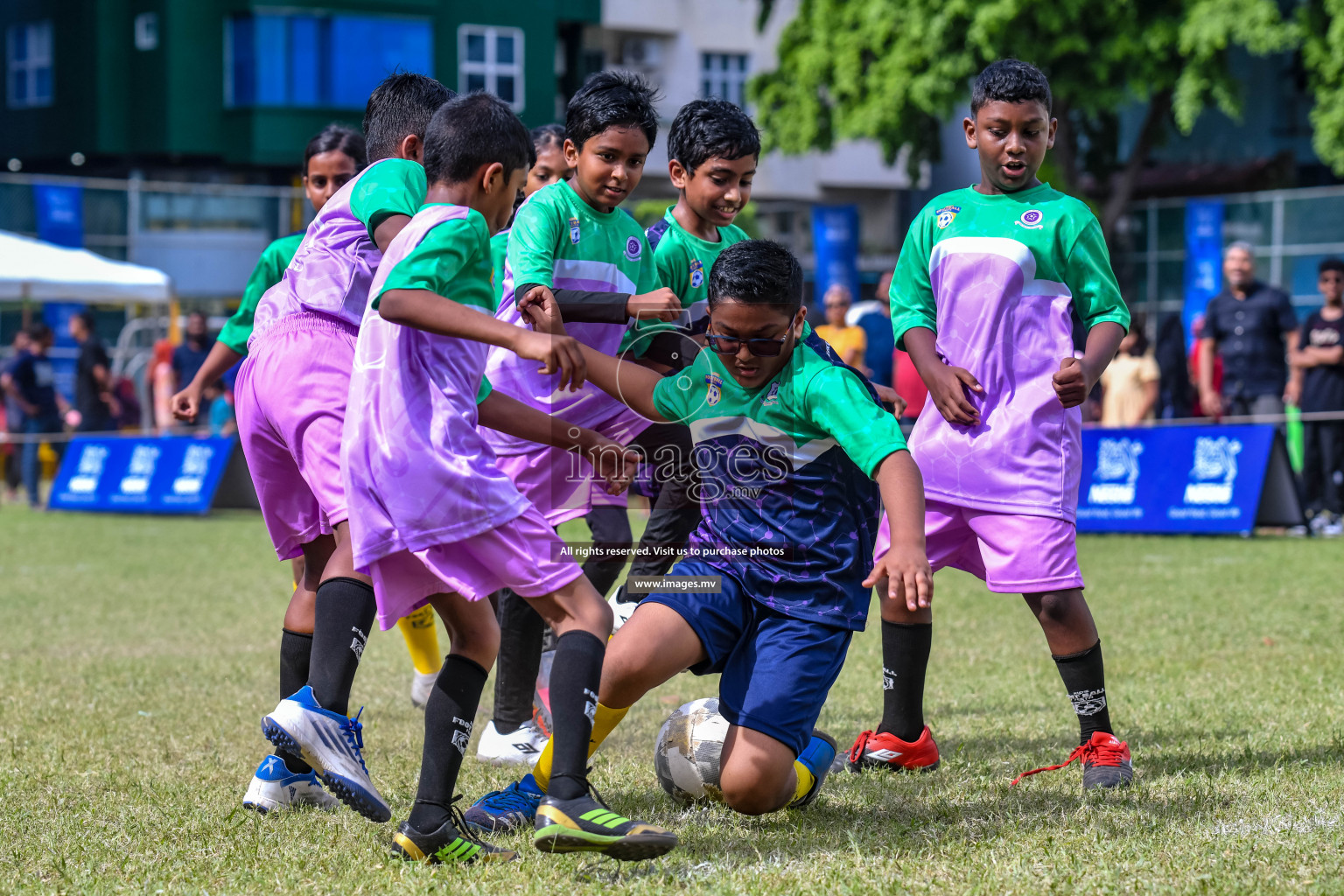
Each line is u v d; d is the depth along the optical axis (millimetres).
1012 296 14898
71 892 11023
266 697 20188
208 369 17984
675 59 115875
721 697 12656
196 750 16688
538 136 19016
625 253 15703
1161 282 75438
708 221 16438
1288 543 39125
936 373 14914
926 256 15586
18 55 110750
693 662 12672
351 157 17906
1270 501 41438
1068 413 14891
